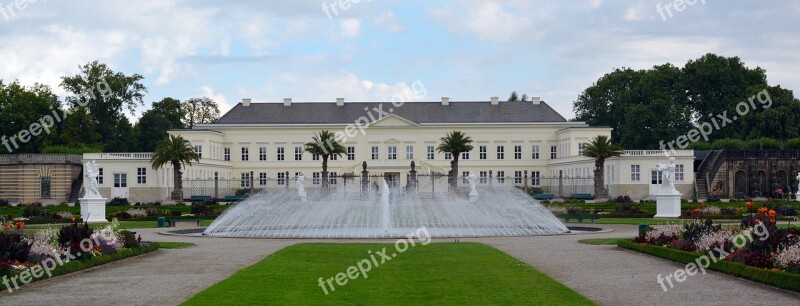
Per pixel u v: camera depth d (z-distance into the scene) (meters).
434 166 184.88
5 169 148.88
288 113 190.62
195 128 186.88
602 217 94.25
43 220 88.38
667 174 91.12
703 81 192.88
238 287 35.50
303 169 186.50
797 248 36.59
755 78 195.38
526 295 32.91
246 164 186.88
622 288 34.94
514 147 186.88
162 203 143.12
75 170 152.38
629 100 199.88
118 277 39.50
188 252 52.03
